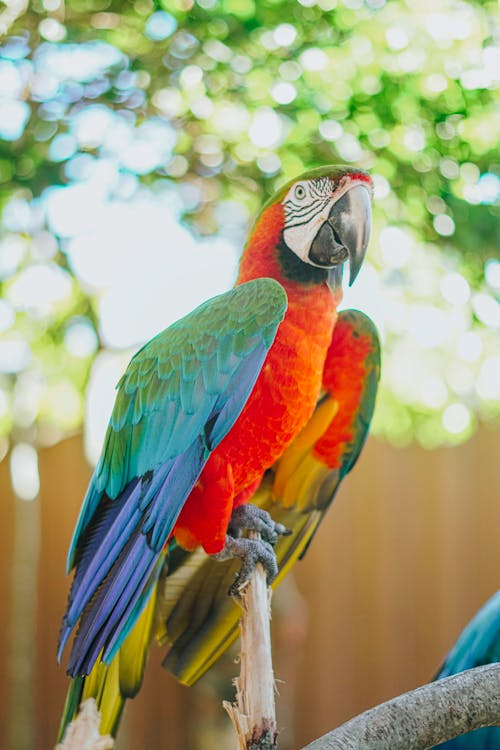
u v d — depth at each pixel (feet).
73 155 16.21
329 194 11.62
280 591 19.89
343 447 12.16
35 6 15.49
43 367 19.56
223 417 10.88
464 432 23.21
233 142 16.94
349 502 23.68
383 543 23.59
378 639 23.54
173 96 16.58
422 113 16.28
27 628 21.45
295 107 16.33
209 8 15.66
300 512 12.23
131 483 11.14
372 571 23.59
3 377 19.12
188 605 11.34
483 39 16.05
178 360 11.27
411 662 23.52
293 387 11.11
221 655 11.40
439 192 16.29
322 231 11.59
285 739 20.76
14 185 16.17
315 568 23.62
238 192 17.63
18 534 21.52
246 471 11.21
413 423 22.06
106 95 16.08
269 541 11.32
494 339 18.11
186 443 10.96
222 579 11.35
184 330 11.47
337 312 12.00
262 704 8.71
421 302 17.69
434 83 16.16
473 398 21.36
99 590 10.05
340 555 23.61
